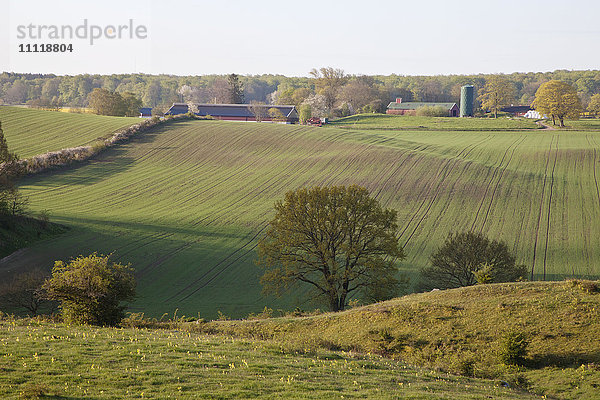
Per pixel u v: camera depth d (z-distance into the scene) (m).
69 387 15.17
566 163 94.50
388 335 27.66
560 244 62.28
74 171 90.00
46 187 81.19
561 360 23.11
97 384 15.62
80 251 56.69
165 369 17.42
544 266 57.03
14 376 15.80
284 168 93.94
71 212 70.31
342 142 111.56
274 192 81.88
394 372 20.34
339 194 49.38
